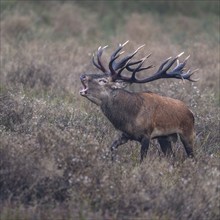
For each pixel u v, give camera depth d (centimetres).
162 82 4281
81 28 6562
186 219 2362
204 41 6034
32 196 2439
